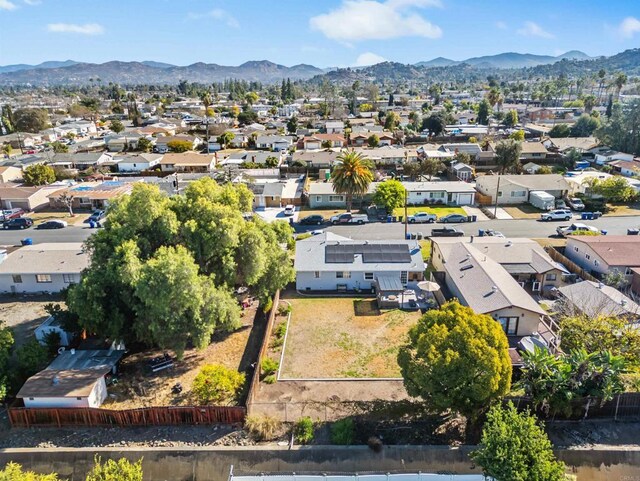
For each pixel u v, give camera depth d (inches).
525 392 1014.4
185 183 3142.2
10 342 1142.3
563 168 3592.5
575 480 856.3
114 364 1176.2
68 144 5083.7
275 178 3467.0
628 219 2476.6
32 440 1007.6
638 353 1098.7
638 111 3828.7
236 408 1027.3
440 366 893.2
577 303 1385.3
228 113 7623.0
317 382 1167.6
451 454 948.0
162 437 1007.6
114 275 1164.5
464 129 5659.5
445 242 1879.9
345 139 4842.5
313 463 951.6
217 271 1327.5
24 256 1747.0
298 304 1610.5
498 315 1315.2
